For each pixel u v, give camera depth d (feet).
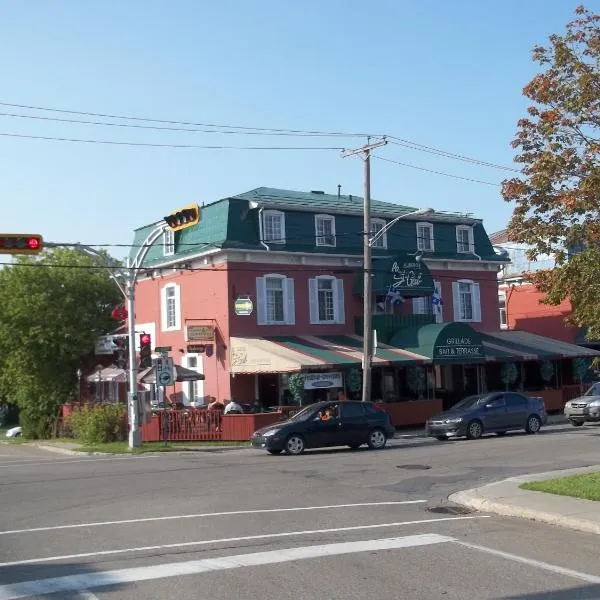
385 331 119.14
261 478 58.44
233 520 39.91
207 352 111.86
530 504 41.75
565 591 25.85
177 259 116.98
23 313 128.77
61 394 132.46
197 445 95.61
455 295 132.46
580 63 43.68
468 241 135.64
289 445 79.15
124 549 33.04
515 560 30.35
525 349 127.34
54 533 37.27
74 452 94.99
